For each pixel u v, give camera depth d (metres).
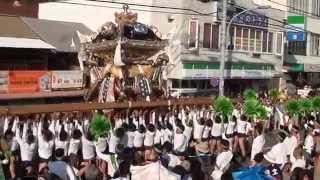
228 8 36.34
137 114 17.30
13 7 28.67
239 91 39.69
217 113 18.59
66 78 26.56
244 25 38.62
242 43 38.66
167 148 15.09
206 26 35.16
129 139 15.79
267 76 41.31
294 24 44.41
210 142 17.70
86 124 15.41
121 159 14.08
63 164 12.65
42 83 25.58
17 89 24.58
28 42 26.58
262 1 43.59
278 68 43.22
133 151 15.16
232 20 33.94
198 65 34.06
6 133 13.70
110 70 22.25
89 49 24.05
